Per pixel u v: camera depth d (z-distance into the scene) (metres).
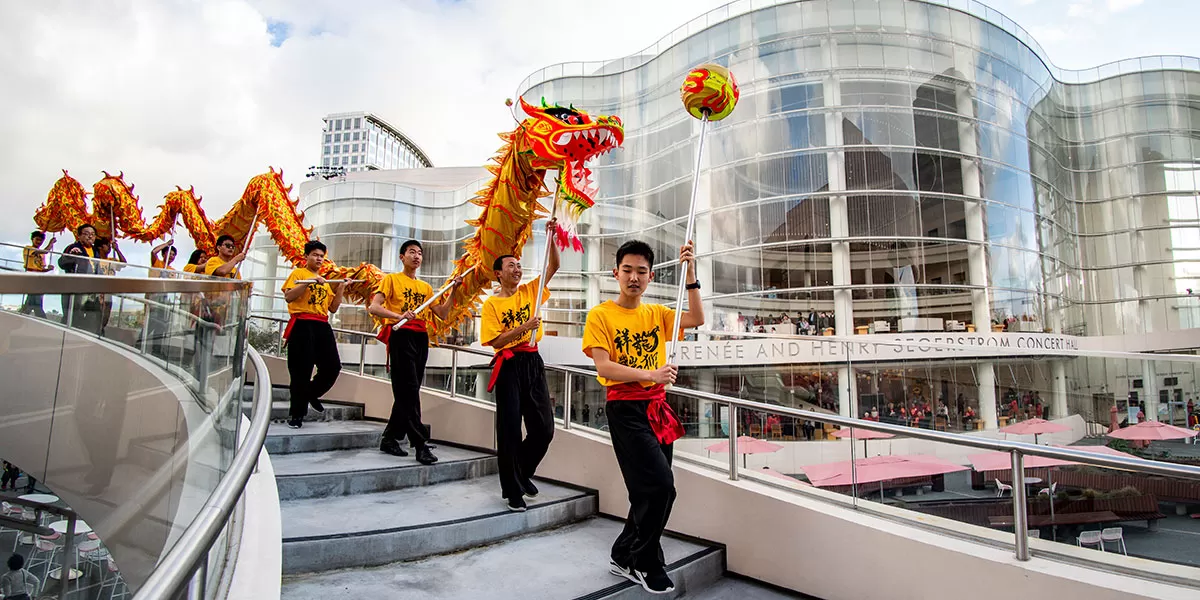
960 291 17.73
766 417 3.89
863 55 18.73
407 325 4.91
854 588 3.08
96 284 2.21
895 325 17.39
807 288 17.94
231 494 1.56
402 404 4.74
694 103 3.44
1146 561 2.58
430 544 3.29
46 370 3.00
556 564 3.22
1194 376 5.44
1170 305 23.58
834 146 18.31
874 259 17.77
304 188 38.09
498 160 4.90
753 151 19.11
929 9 19.09
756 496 3.49
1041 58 21.73
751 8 19.83
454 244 28.77
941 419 9.87
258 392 2.61
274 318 7.66
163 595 1.05
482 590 2.84
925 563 2.89
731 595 3.28
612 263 22.92
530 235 4.92
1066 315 20.56
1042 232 19.69
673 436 3.05
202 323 2.94
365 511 3.63
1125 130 24.86
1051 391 7.38
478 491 4.26
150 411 2.79
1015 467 2.79
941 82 18.80
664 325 3.31
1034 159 20.30
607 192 23.36
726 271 19.03
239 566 2.20
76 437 2.96
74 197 8.36
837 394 11.57
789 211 18.41
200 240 8.07
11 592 3.15
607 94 23.77
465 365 6.17
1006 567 2.69
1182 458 5.30
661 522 2.91
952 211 18.11
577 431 4.71
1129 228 24.42
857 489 3.41
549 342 19.08
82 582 3.02
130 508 2.79
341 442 5.11
